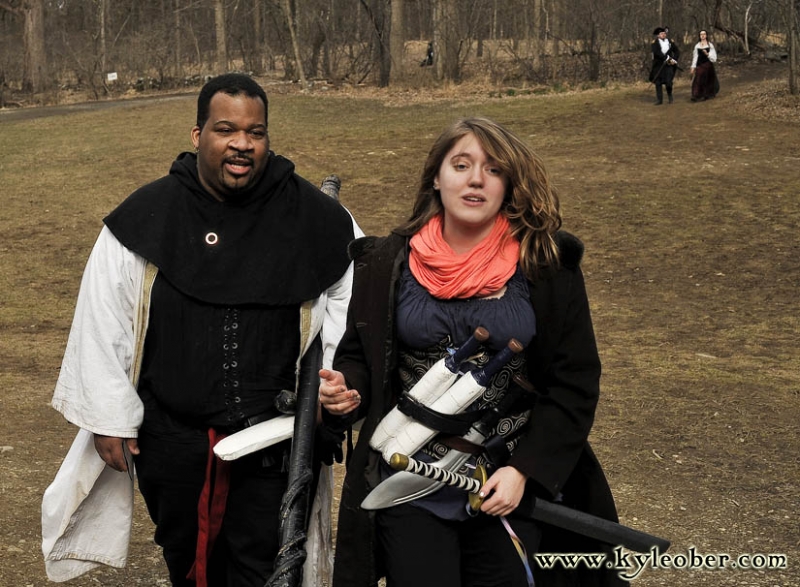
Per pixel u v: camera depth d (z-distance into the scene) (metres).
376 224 13.23
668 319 9.05
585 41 29.31
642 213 12.98
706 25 32.03
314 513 2.97
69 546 3.06
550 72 29.59
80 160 18.28
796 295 9.73
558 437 2.54
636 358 7.67
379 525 2.60
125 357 2.88
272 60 40.12
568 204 13.64
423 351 2.57
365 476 2.61
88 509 3.05
